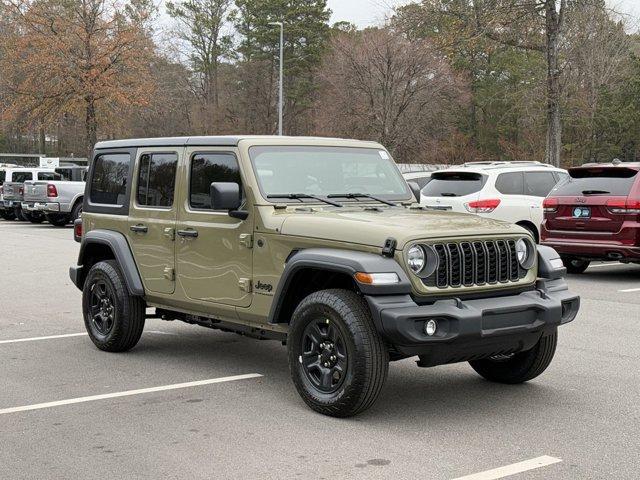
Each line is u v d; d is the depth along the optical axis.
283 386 6.71
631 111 46.84
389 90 42.91
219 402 6.23
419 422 5.69
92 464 4.89
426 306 5.45
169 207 7.22
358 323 5.48
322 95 56.38
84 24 37.53
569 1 27.83
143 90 39.56
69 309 10.79
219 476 4.68
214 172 6.80
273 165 6.61
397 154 44.34
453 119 53.97
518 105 47.22
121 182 7.89
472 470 4.74
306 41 62.81
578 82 45.91
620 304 10.79
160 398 6.36
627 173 12.59
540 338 6.09
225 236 6.60
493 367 6.77
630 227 12.34
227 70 67.81
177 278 7.13
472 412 5.95
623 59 47.53
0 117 42.84
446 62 43.00
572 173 13.24
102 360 7.70
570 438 5.34
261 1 62.44
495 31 28.27
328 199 6.68
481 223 6.01
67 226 27.59
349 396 5.56
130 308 7.73
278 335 6.46
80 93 37.44
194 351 8.09
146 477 4.68
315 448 5.14
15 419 5.82
